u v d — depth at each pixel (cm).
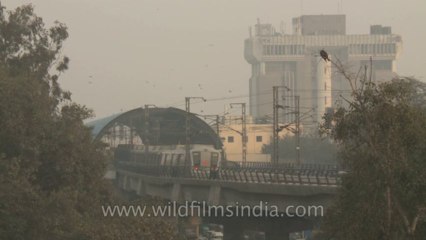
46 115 14862
